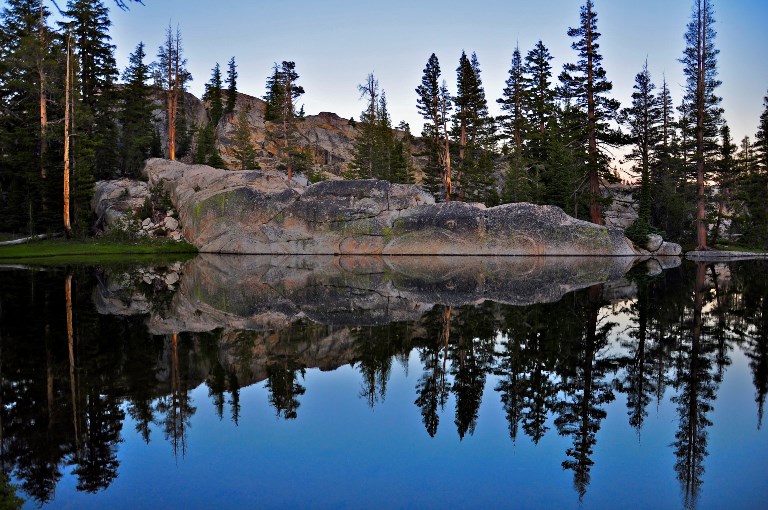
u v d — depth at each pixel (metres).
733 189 51.56
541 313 14.24
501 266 30.78
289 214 40.09
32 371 8.57
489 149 57.78
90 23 47.91
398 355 9.84
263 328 12.26
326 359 9.54
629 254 40.19
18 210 42.66
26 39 39.28
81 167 41.09
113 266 28.72
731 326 12.54
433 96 50.28
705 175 48.53
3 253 33.88
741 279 23.38
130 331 11.74
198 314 14.09
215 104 82.31
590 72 41.97
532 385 8.07
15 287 18.91
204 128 68.19
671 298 17.12
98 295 17.36
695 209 50.34
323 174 71.56
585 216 48.66
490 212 39.34
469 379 8.34
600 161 42.00
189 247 40.31
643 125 54.59
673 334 11.64
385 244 39.59
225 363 9.21
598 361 9.41
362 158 64.06
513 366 9.10
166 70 55.72
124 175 52.12
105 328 12.05
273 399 7.38
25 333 11.41
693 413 6.88
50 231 40.62
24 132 42.34
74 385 7.91
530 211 39.16
